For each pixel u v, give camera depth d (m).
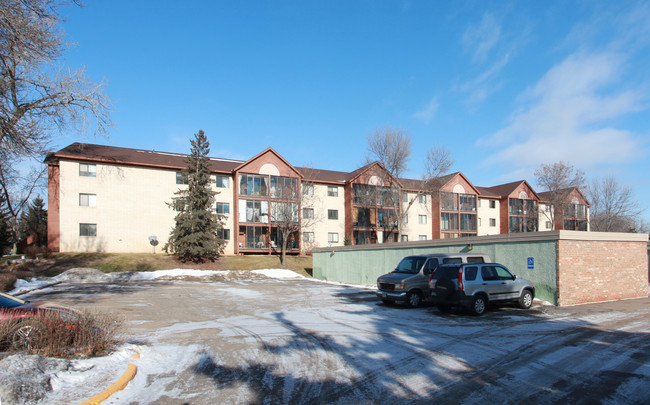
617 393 5.72
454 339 9.23
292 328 10.77
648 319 11.77
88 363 6.53
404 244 23.38
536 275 15.66
